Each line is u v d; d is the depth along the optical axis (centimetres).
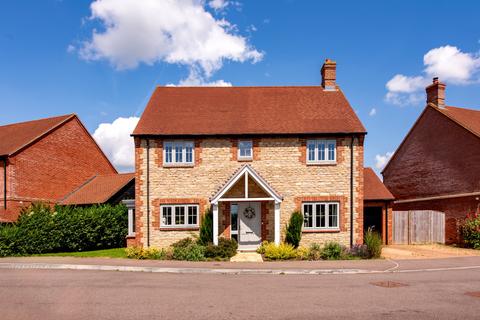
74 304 910
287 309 865
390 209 2333
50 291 1053
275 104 2281
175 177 1991
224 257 1719
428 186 2780
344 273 1377
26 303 920
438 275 1321
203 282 1192
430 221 2422
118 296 992
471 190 2375
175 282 1191
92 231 2123
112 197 2506
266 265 1510
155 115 2150
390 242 2317
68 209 2166
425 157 2822
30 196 2559
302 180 1991
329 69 2434
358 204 1981
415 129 2950
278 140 2014
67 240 2042
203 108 2233
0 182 2469
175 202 1973
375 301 938
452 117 2562
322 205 1992
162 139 2008
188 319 789
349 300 948
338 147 2005
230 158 2005
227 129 2030
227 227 1962
